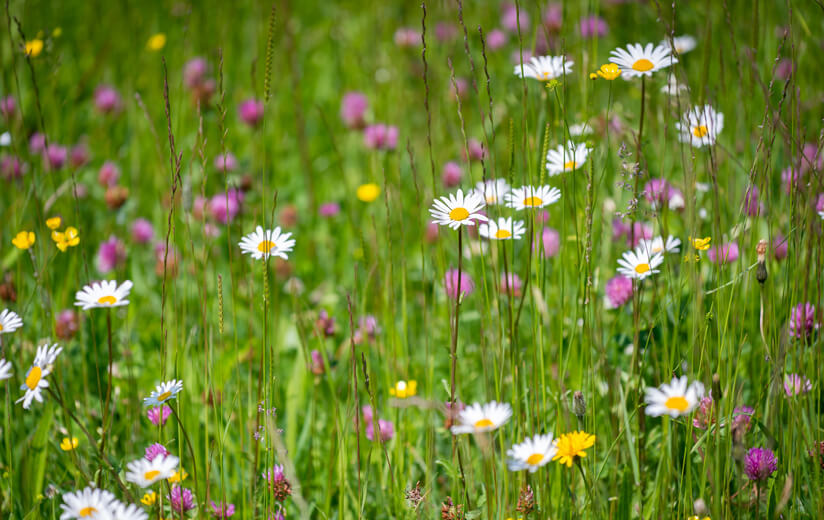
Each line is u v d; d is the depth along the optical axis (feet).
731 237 8.04
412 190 10.34
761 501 8.14
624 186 8.20
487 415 7.74
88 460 8.48
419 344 9.10
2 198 9.90
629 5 11.12
